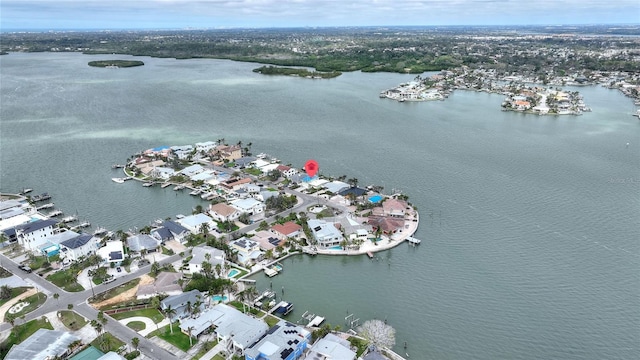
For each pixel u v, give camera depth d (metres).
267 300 114.12
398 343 100.19
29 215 156.88
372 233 148.00
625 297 116.25
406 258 135.62
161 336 97.50
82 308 106.75
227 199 173.12
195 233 146.50
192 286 113.81
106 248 131.00
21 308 106.44
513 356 96.88
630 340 101.44
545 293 118.12
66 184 191.38
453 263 132.62
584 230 151.38
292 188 185.38
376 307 112.94
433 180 197.12
